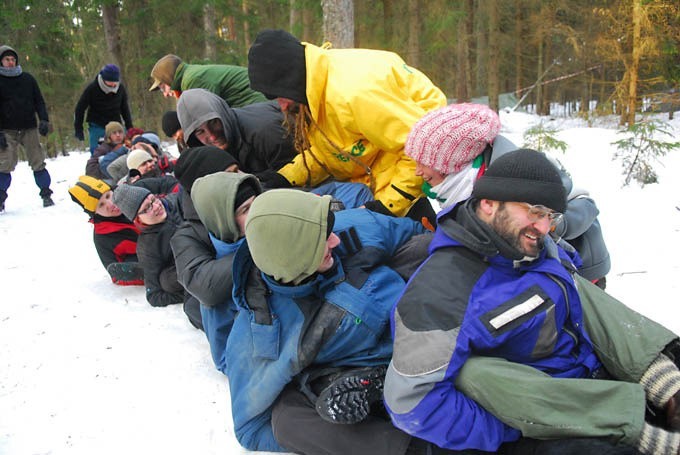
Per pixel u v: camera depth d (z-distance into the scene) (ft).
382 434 5.36
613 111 41.75
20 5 49.60
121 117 24.77
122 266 11.35
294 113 8.42
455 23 35.04
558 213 4.93
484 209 5.17
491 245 5.05
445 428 4.87
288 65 7.73
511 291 5.05
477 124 6.44
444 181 6.77
